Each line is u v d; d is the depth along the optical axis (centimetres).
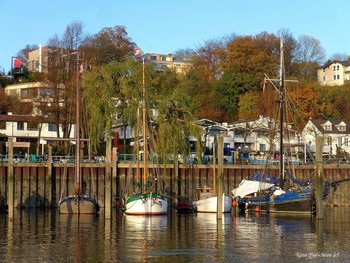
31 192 9469
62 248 5375
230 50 17175
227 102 16075
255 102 15675
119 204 9350
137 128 9338
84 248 5378
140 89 9769
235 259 4859
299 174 10738
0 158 9688
